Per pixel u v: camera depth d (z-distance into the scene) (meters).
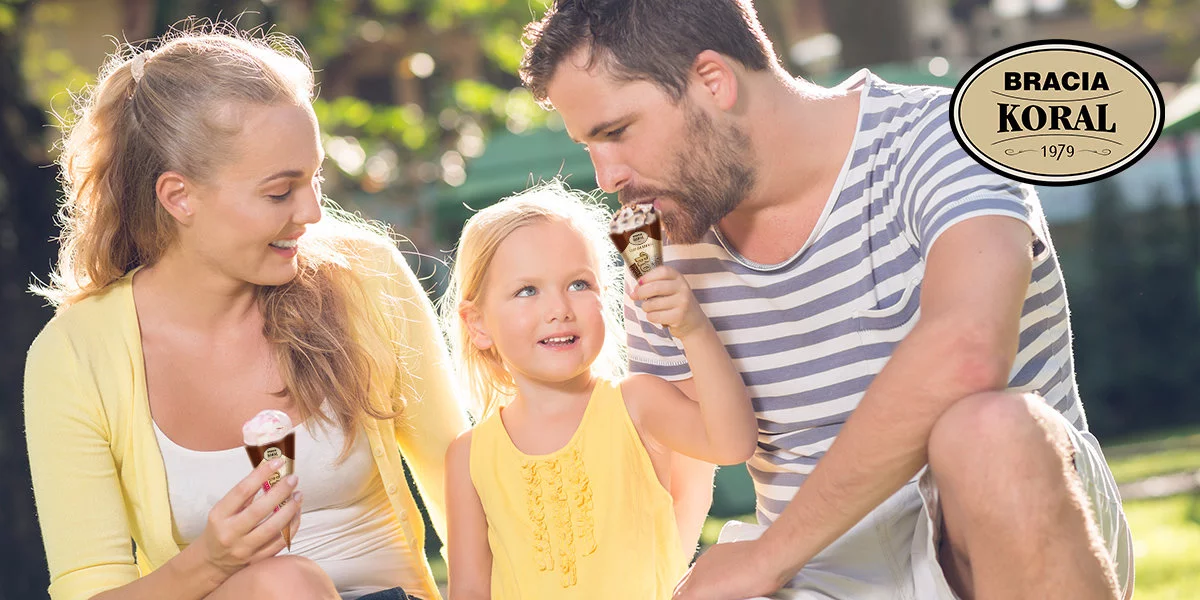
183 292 2.77
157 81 2.63
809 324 2.70
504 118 14.91
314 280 2.87
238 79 2.60
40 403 2.72
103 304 2.79
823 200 2.65
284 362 2.77
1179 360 13.23
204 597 2.44
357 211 3.22
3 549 7.60
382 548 2.80
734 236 2.76
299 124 2.62
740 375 2.79
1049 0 26.14
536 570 2.79
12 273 8.07
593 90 2.59
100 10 14.03
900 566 2.61
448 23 14.90
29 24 9.83
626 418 2.85
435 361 3.03
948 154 2.47
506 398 3.12
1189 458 9.57
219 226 2.62
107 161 2.71
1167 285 13.32
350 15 14.58
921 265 2.58
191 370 2.78
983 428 2.10
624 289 2.99
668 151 2.60
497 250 2.91
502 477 2.86
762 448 2.88
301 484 2.74
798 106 2.65
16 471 7.73
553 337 2.86
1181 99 11.86
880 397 2.27
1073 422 2.69
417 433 3.01
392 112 14.58
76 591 2.61
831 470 2.34
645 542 2.78
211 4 9.55
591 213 3.15
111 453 2.75
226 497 2.36
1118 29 25.83
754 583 2.44
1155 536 6.48
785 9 19.72
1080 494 2.12
